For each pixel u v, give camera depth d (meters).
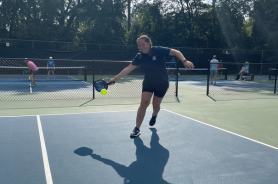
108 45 22.78
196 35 33.69
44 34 24.86
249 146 3.83
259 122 5.48
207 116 6.04
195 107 7.21
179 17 32.53
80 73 20.86
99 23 26.83
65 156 3.37
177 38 32.03
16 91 10.49
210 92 10.91
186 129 4.73
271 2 29.14
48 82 14.77
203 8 33.41
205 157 3.37
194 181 2.70
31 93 9.93
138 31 32.72
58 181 2.68
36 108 6.82
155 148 3.70
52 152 3.51
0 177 2.76
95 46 22.53
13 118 5.50
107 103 7.76
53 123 5.08
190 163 3.17
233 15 33.16
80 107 7.02
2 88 11.48
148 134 4.38
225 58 26.05
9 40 20.06
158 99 4.26
